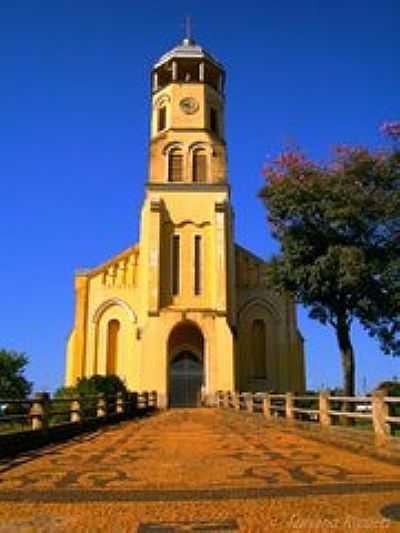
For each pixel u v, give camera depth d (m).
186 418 31.70
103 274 46.66
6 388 36.19
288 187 25.91
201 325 43.25
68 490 10.27
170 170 47.38
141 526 7.77
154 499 9.43
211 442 18.45
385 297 25.08
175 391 45.69
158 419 31.38
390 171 25.17
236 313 46.41
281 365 45.91
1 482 11.17
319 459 13.94
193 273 44.81
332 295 26.19
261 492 9.86
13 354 37.91
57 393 35.06
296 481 10.84
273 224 26.97
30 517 8.33
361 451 14.96
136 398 35.19
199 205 46.22
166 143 47.81
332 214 24.97
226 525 7.74
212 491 10.01
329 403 18.88
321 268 25.00
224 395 39.12
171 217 45.88
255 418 27.67
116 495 9.79
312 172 26.23
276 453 15.27
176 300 44.22
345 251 24.30
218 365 42.47
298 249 25.86
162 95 49.78
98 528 7.70
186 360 46.62
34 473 12.28
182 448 16.77
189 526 7.73
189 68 50.16
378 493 9.66
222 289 43.91
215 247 44.88
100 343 45.53
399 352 25.89
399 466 12.64
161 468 12.74
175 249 45.44
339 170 25.77
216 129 49.47
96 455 15.38
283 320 46.81
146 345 42.66
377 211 25.02
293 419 22.47
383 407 14.10
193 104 48.81
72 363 44.97
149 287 43.75
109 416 27.84
